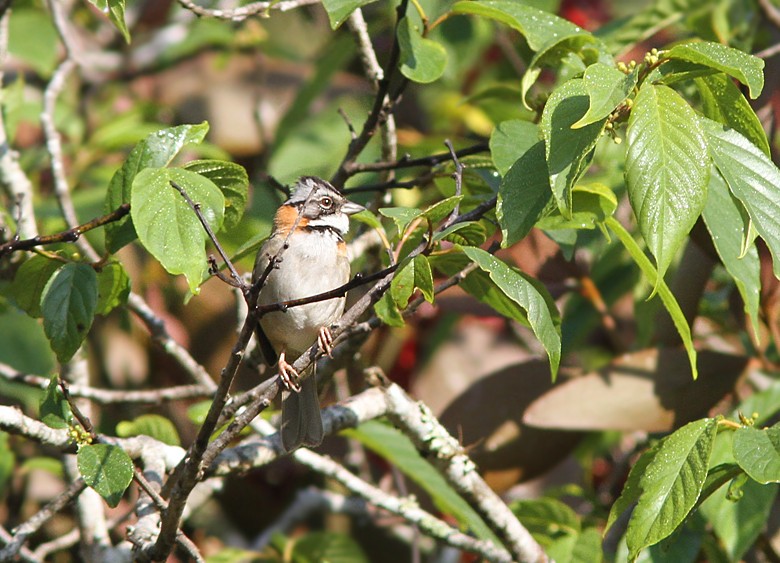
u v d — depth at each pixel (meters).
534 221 7.17
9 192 9.89
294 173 13.48
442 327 13.13
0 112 10.34
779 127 10.98
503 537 9.50
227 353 13.12
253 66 15.34
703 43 6.63
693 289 10.42
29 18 14.59
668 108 6.52
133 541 7.73
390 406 9.24
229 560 11.09
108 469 6.95
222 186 7.87
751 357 10.60
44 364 12.46
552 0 13.05
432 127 15.05
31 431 7.72
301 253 9.52
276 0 8.95
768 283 9.99
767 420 10.05
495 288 8.70
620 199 10.88
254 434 10.95
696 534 9.31
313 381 8.66
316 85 13.23
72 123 14.60
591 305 12.46
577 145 6.79
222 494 12.86
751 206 6.75
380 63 14.36
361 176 13.12
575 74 7.76
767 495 8.80
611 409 10.25
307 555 11.50
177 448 8.86
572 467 12.69
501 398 10.99
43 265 8.15
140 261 13.17
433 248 6.90
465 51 13.54
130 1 16.28
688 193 6.39
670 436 7.18
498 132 7.85
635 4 14.90
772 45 12.56
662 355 10.48
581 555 9.79
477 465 10.84
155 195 6.82
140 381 13.34
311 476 13.06
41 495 12.91
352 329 7.68
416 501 10.65
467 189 9.67
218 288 13.21
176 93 15.23
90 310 7.65
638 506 6.96
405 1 8.55
